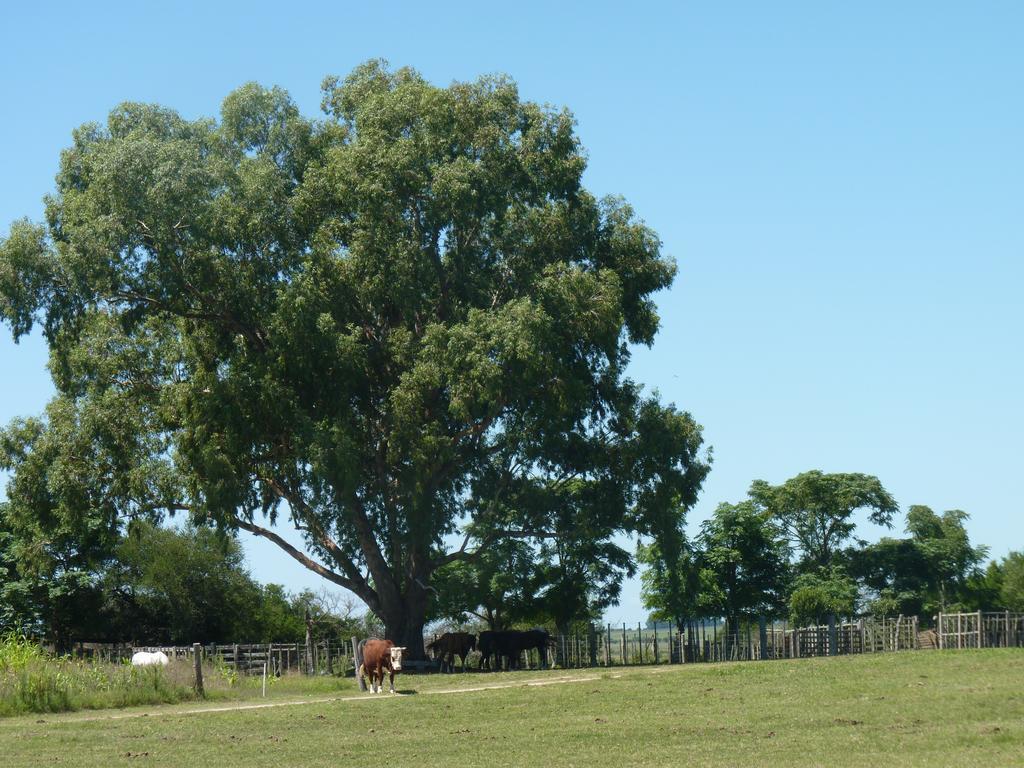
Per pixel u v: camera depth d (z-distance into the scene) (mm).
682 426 52188
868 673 32344
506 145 50500
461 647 51062
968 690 26672
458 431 51625
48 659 32750
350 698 31469
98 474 50406
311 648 49188
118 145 45031
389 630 50500
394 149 48062
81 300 46719
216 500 45750
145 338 53000
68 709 28875
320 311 46656
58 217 49688
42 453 50469
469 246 51438
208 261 46062
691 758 18359
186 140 48500
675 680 33156
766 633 52094
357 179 47688
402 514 49562
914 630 50438
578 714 25891
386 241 48281
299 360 46250
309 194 48719
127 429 50812
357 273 48375
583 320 48000
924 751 18109
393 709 27969
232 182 46938
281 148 51000
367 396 49594
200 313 48906
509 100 51656
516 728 23594
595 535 53219
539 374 46750
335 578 51594
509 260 50750
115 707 29641
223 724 25438
